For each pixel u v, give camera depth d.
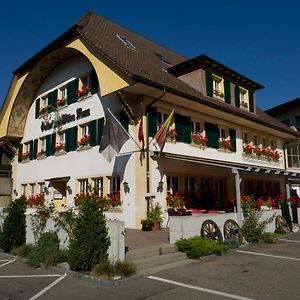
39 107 21.55
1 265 9.91
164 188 14.98
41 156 20.56
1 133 23.17
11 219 11.99
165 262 9.26
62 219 10.34
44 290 7.22
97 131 16.42
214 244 10.34
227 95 19.50
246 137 21.38
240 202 13.48
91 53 15.43
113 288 7.18
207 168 17.44
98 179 16.25
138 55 17.81
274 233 14.81
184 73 18.58
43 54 19.11
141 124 14.34
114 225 8.73
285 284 7.24
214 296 6.53
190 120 16.81
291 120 32.59
